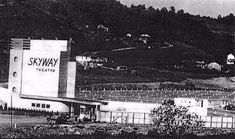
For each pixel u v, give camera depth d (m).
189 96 170.38
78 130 65.38
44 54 93.75
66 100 88.44
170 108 62.69
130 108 88.50
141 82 198.38
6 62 181.25
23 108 92.19
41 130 61.84
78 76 193.38
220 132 71.00
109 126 74.75
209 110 115.75
